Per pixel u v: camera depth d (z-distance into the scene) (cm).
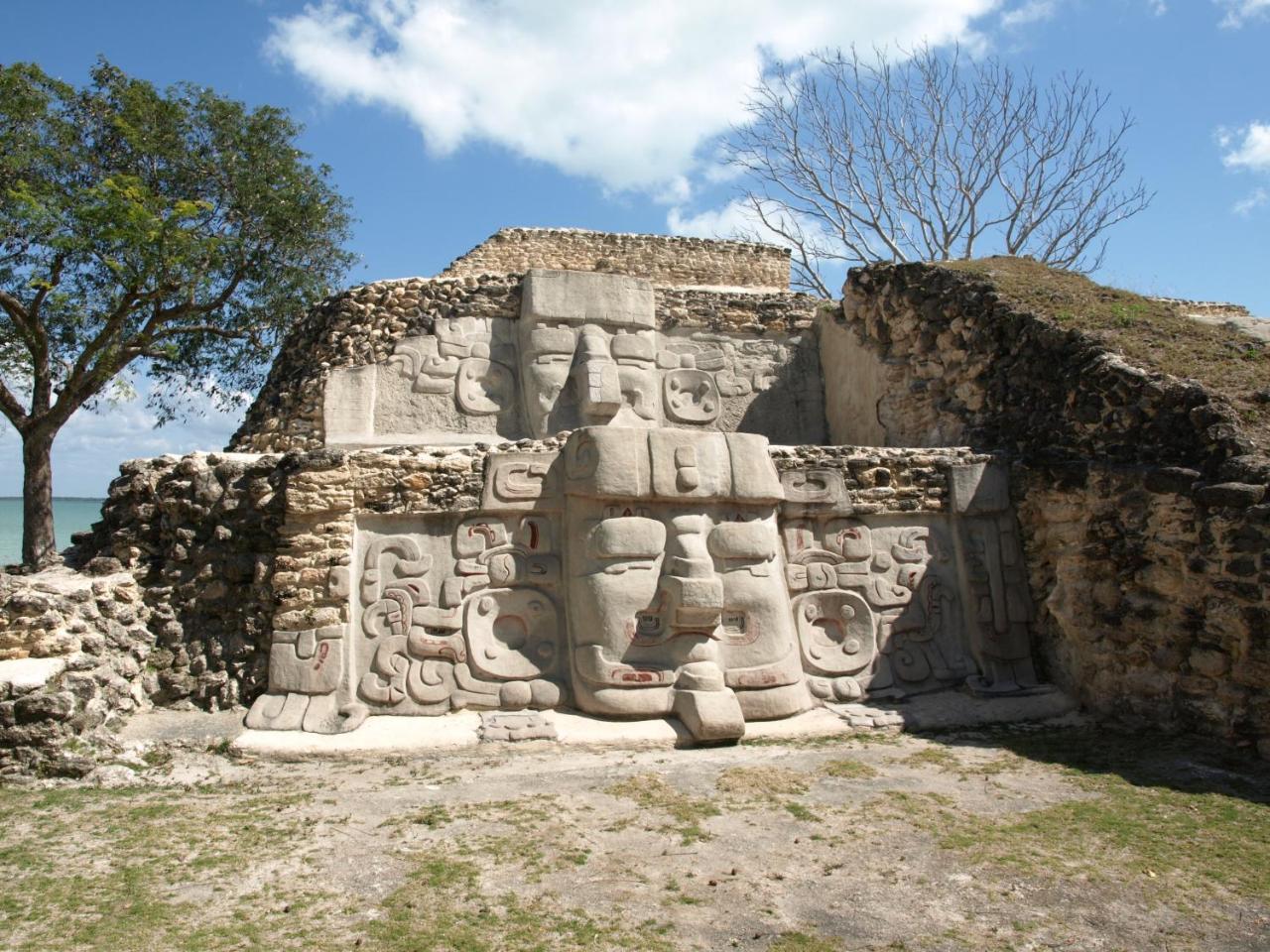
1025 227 2125
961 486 813
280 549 697
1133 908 405
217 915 388
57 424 1258
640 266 1409
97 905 395
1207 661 637
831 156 2202
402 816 500
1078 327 817
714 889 418
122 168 1430
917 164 2169
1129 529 700
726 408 1119
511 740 636
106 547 711
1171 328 826
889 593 787
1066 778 579
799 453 796
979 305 907
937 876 434
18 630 600
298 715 645
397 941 367
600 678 675
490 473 728
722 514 736
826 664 756
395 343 997
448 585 706
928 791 552
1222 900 412
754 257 1452
